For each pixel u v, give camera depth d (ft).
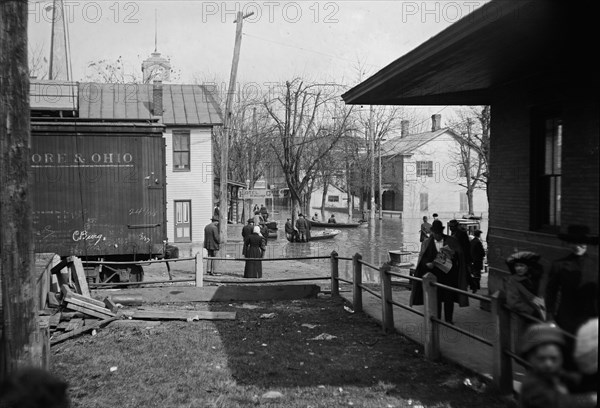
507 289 19.90
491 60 25.40
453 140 191.11
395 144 210.59
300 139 137.28
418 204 191.62
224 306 37.45
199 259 42.57
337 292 41.01
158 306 37.11
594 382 11.84
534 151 29.48
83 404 18.71
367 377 21.43
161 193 48.60
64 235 46.75
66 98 90.89
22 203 15.72
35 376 11.59
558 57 24.39
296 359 24.21
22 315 15.70
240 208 171.63
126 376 21.94
